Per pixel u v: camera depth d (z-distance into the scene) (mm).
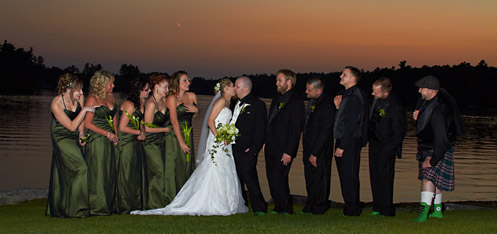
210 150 7574
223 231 5562
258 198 7363
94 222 6441
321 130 7051
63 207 6957
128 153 7535
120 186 7496
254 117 7309
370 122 6926
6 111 79312
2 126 53750
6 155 32062
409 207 9906
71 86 6820
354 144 6953
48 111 83500
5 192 10055
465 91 175250
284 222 6281
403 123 6781
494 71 179375
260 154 37469
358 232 5484
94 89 7152
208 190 7520
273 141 7328
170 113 7895
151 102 7660
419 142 6559
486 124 86250
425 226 5902
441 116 6230
